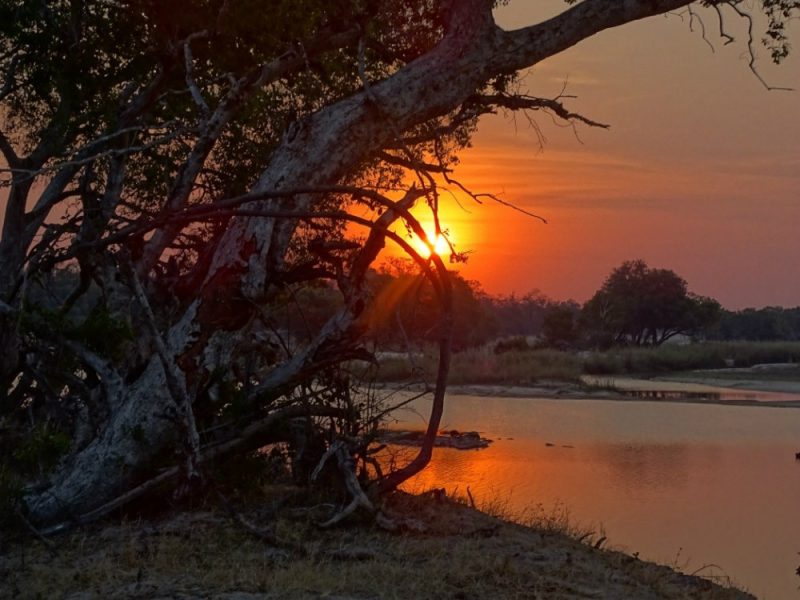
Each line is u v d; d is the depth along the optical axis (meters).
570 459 22.75
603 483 19.28
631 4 10.97
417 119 10.62
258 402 9.62
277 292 10.09
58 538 8.63
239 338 9.70
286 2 12.59
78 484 9.07
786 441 27.47
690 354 73.56
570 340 88.31
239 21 12.76
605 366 65.44
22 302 10.37
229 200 9.47
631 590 8.20
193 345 9.41
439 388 9.94
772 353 78.31
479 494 17.05
